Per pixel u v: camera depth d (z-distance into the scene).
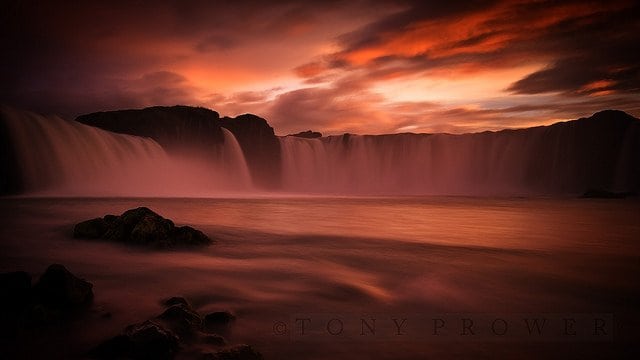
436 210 34.16
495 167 102.19
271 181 86.75
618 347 4.49
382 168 104.00
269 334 4.65
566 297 6.68
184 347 3.91
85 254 9.41
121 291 6.25
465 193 99.88
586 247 12.70
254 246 11.71
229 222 18.80
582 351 4.36
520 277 8.16
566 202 57.28
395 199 62.75
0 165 39.72
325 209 32.06
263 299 6.14
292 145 95.00
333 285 7.13
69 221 15.56
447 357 4.11
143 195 48.72
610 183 93.75
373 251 11.25
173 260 9.12
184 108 70.50
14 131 40.97
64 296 4.96
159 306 5.48
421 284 7.43
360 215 26.39
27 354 3.79
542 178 99.25
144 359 3.60
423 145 104.50
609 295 6.83
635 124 93.19
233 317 5.15
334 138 106.06
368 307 5.87
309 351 4.18
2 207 22.77
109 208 23.50
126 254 9.58
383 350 4.25
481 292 6.93
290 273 8.08
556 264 9.67
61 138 46.12
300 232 15.47
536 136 100.44
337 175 101.00
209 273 7.86
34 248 10.01
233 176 76.62
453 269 8.94
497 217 26.86
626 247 12.66
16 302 4.68
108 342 3.76
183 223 17.89
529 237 15.41
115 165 52.94
